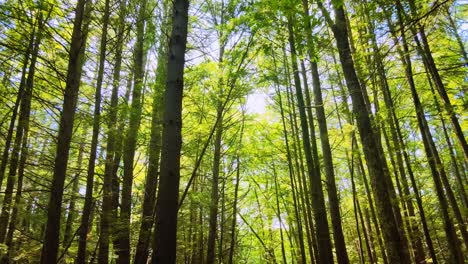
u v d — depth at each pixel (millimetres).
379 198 5629
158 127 8078
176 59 3633
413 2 5770
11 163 7105
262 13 5664
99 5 7027
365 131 6012
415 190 9000
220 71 7887
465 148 7551
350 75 6309
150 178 8578
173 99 3484
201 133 9211
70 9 6098
